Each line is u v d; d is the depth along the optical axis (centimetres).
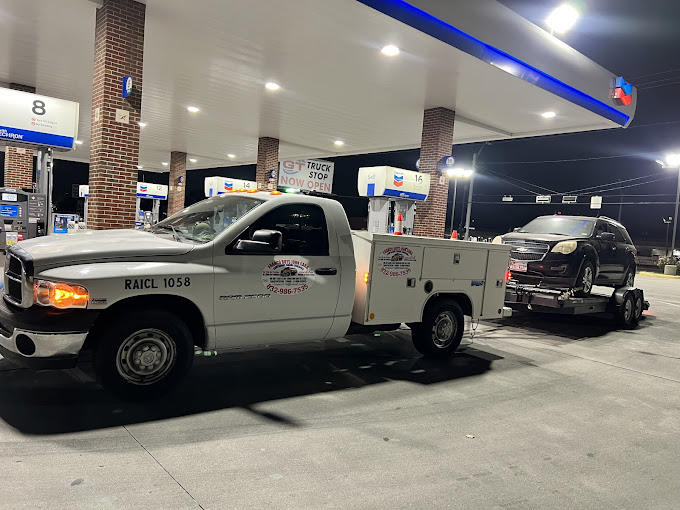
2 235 928
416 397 542
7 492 304
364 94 1461
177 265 457
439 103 1488
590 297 1048
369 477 357
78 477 328
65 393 471
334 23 969
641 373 717
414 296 641
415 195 1470
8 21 1038
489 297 743
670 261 3725
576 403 563
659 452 440
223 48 1158
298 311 529
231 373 576
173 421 429
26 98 915
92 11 961
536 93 1284
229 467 357
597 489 364
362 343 774
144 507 299
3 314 430
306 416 465
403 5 912
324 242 550
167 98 1670
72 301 409
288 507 311
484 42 1062
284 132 2166
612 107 1498
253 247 480
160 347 453
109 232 540
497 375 654
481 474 374
